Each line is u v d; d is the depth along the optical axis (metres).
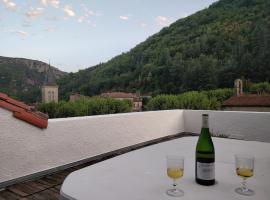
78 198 1.02
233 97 26.20
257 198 1.02
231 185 1.16
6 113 2.82
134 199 1.01
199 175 1.18
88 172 1.36
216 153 1.80
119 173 1.35
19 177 2.93
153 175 1.31
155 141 5.40
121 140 4.57
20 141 2.95
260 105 24.16
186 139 2.34
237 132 5.38
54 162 3.35
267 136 5.00
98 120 4.09
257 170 1.40
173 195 1.05
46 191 2.66
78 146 3.72
